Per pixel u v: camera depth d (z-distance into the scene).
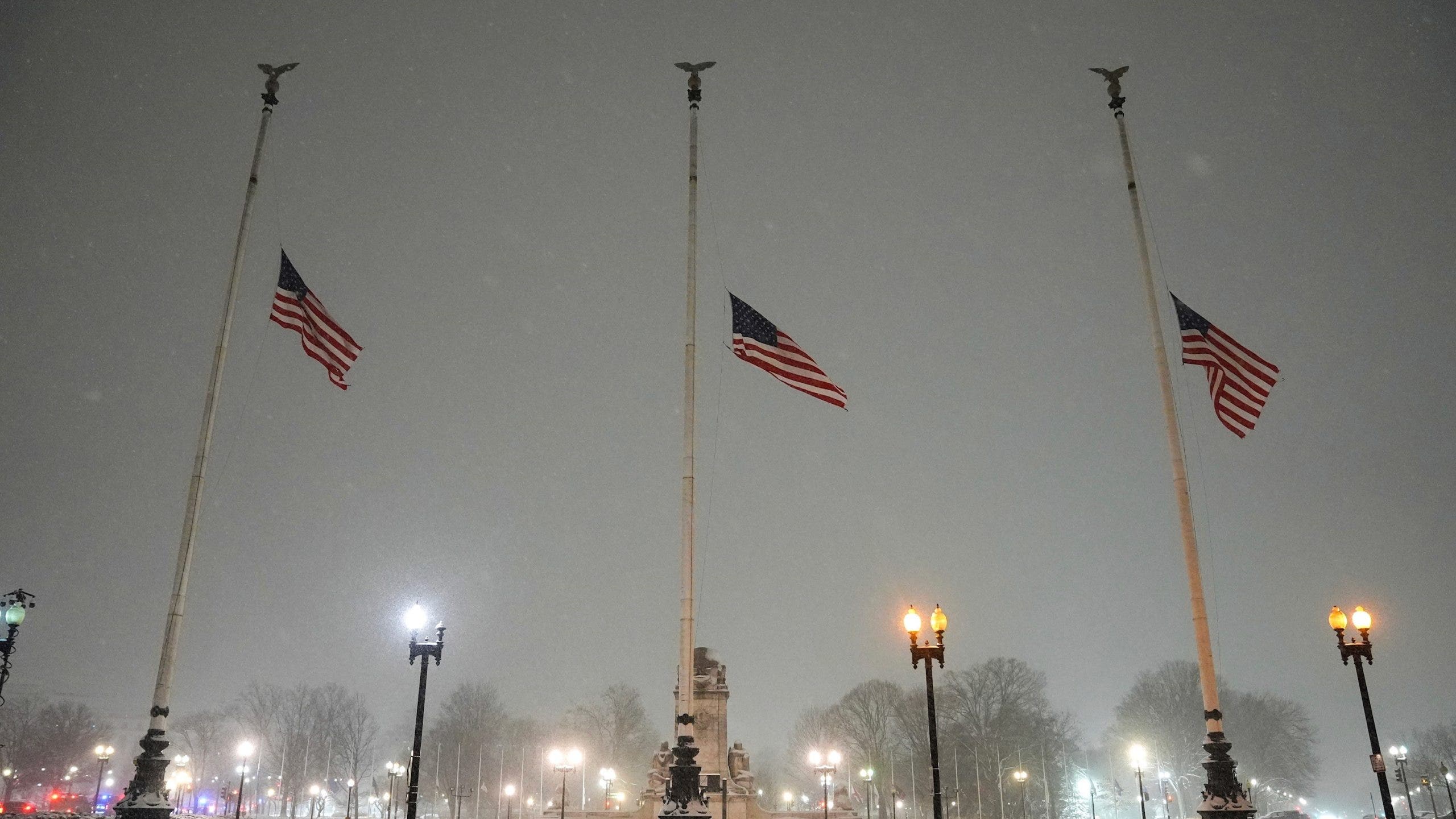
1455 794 121.69
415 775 30.84
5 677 29.19
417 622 32.47
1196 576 28.75
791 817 68.81
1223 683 114.81
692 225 33.66
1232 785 26.81
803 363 32.09
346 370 33.78
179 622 29.45
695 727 67.75
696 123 35.28
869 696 116.00
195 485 30.75
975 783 103.94
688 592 29.78
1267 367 31.06
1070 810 110.06
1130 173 33.50
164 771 28.16
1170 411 30.23
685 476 30.75
